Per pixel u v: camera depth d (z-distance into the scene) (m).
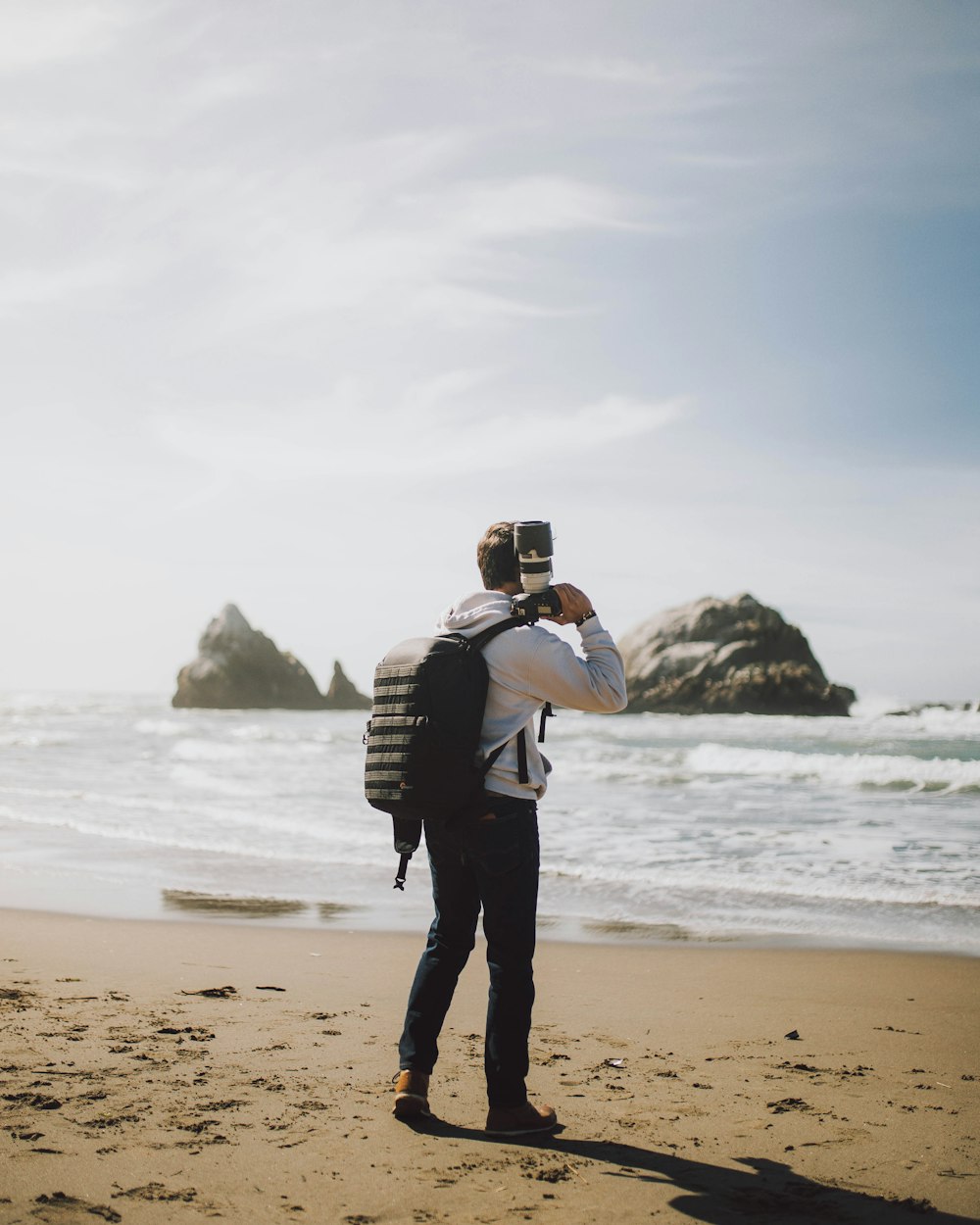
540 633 3.19
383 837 11.30
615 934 6.78
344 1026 4.39
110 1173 2.72
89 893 8.40
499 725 3.15
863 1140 3.12
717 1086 3.68
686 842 10.33
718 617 57.53
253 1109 3.27
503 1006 3.12
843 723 39.34
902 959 5.98
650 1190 2.71
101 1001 4.86
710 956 6.13
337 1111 3.27
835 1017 4.77
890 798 13.85
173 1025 4.38
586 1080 3.74
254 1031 4.29
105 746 29.53
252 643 81.75
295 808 13.98
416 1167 2.84
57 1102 3.28
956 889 7.98
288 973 5.61
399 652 3.26
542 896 7.99
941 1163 2.92
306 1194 2.64
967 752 23.05
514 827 3.13
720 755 19.58
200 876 9.16
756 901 7.73
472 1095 3.50
